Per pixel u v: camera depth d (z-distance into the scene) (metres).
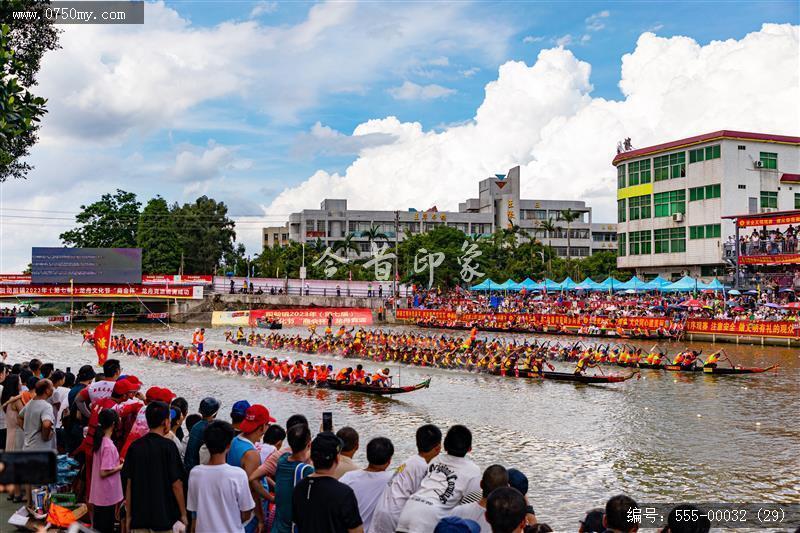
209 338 66.25
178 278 90.12
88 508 10.55
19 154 26.06
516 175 158.75
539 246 115.94
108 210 107.62
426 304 89.81
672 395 33.19
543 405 30.94
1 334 70.31
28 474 4.13
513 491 6.01
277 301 94.06
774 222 60.09
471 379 38.94
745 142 71.19
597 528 8.81
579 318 65.06
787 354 48.62
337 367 44.03
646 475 20.00
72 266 84.12
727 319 55.81
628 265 83.50
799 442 23.77
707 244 72.31
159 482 8.98
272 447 10.30
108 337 34.94
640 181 81.44
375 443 8.19
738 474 20.06
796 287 58.72
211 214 114.00
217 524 8.15
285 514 8.30
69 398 13.98
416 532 7.00
